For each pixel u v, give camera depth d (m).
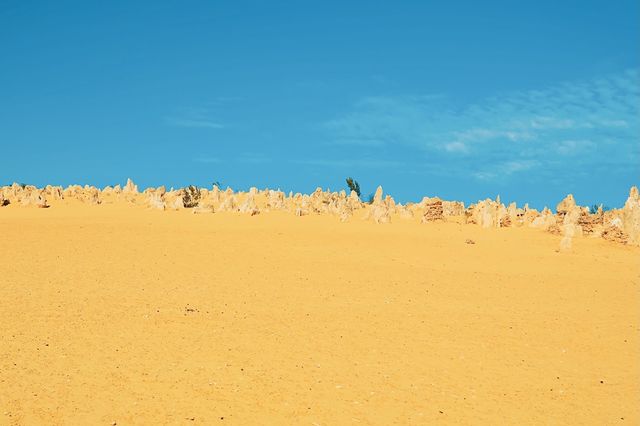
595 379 27.83
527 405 24.89
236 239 58.31
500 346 31.77
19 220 68.31
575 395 26.00
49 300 36.47
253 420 22.84
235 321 34.00
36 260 46.84
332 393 25.30
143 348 29.36
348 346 30.78
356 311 36.84
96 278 42.19
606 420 23.72
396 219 80.06
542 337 33.50
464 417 23.64
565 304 40.59
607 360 30.31
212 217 74.25
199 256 50.59
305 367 27.86
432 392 25.77
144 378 26.02
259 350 29.72
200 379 26.16
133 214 78.19
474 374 27.91
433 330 33.88
